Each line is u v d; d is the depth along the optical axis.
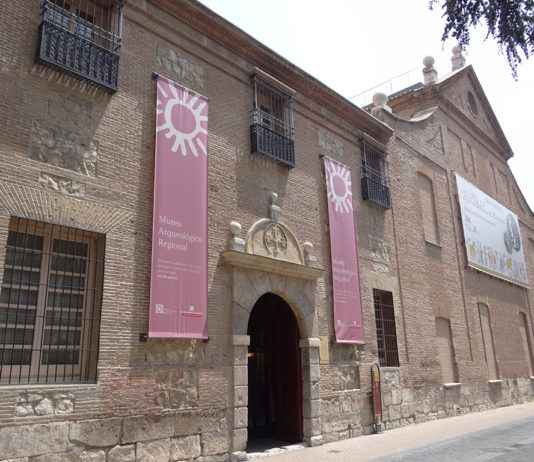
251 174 11.89
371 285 14.74
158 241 9.41
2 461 6.81
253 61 12.75
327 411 12.12
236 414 9.92
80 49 8.98
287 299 11.98
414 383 15.53
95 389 8.00
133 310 8.82
